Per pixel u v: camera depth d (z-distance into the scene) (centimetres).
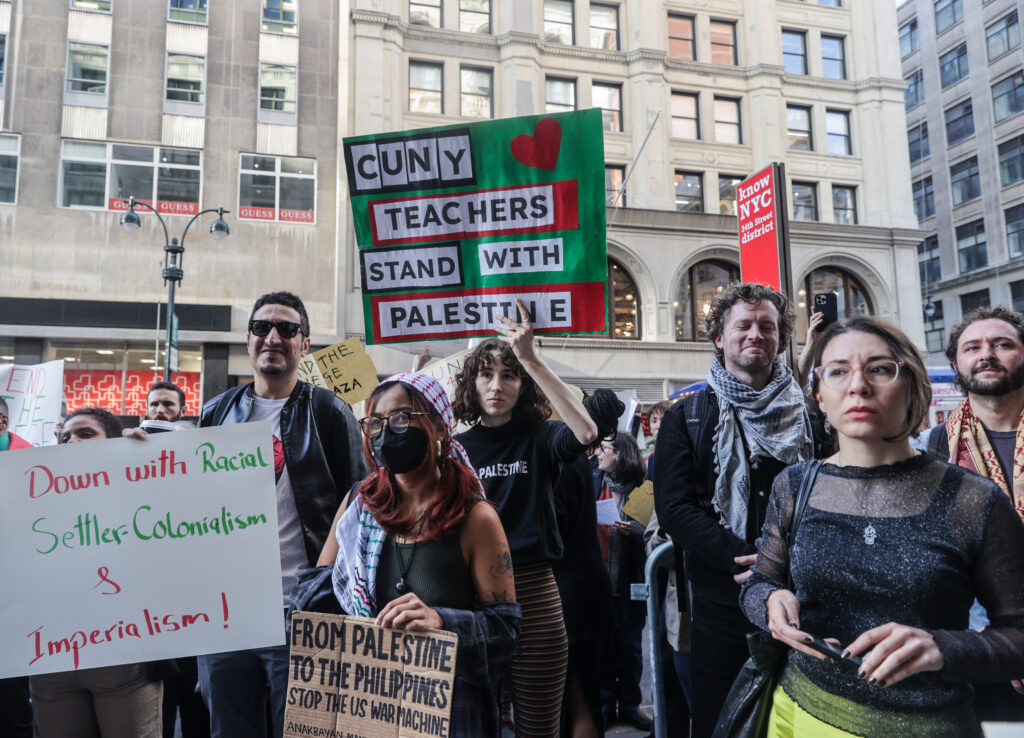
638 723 454
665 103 2236
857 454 172
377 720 189
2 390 491
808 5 2391
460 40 2125
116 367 1875
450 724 194
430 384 214
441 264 361
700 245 2198
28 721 327
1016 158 3375
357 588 210
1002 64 3447
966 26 3653
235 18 2019
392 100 2058
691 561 261
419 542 205
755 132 2300
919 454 172
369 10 2050
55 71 1900
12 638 247
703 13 2311
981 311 286
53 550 253
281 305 300
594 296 344
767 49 2316
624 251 2139
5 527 253
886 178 2377
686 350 2122
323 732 196
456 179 361
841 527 166
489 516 208
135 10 1958
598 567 323
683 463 264
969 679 144
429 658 185
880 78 2389
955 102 3716
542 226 351
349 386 531
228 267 1948
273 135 2011
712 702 247
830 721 165
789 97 2344
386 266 365
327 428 294
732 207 2277
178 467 259
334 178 2038
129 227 1559
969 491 158
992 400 278
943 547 154
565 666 279
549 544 286
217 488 258
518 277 352
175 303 1897
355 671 196
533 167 353
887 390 164
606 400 290
